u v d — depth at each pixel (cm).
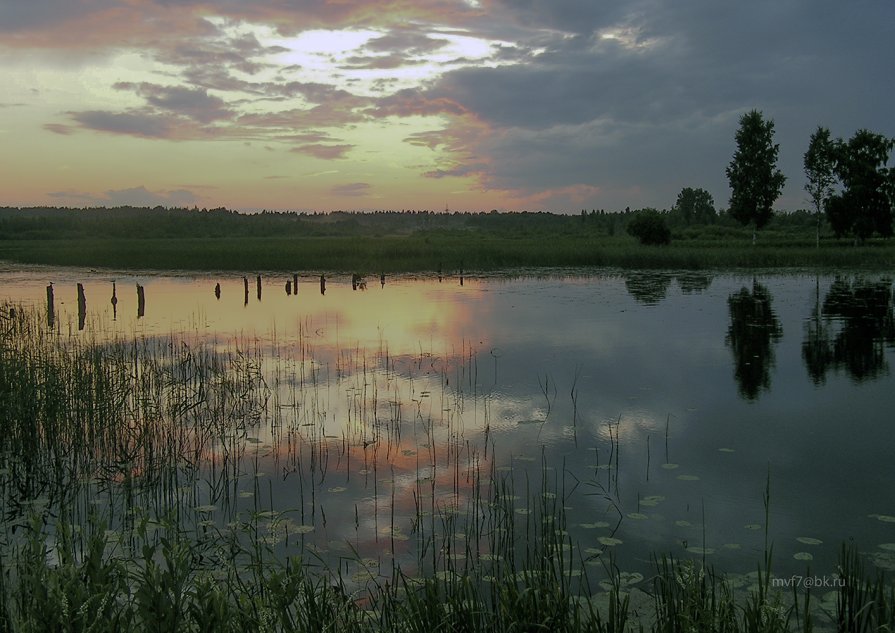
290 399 1073
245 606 379
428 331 1695
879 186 4512
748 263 3756
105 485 735
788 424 920
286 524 620
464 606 443
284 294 2645
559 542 560
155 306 2262
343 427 928
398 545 580
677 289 2661
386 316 1970
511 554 557
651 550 570
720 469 759
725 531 605
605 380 1170
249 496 694
